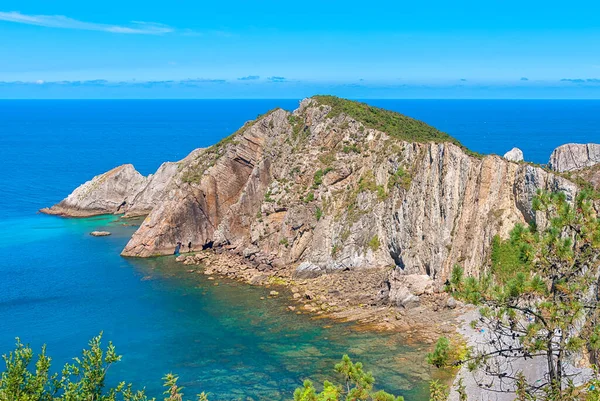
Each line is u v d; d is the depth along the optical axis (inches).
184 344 2891.2
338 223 4116.6
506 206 3410.4
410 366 2536.9
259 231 4431.6
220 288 3786.9
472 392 2242.9
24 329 3115.2
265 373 2554.1
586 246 1176.2
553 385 1091.3
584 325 1160.8
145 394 2386.8
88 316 3302.2
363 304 3339.1
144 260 4527.6
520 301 1268.5
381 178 4141.2
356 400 1505.9
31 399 1354.6
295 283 3818.9
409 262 3646.7
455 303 3142.2
